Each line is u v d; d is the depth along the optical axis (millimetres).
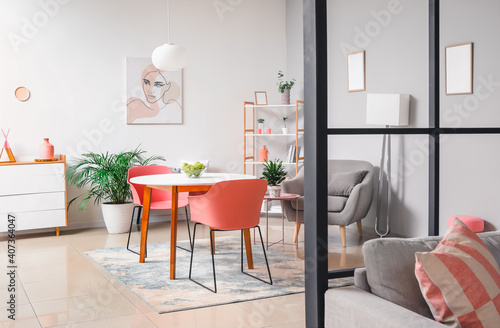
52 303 3359
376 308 1645
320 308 1873
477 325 1597
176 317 3096
